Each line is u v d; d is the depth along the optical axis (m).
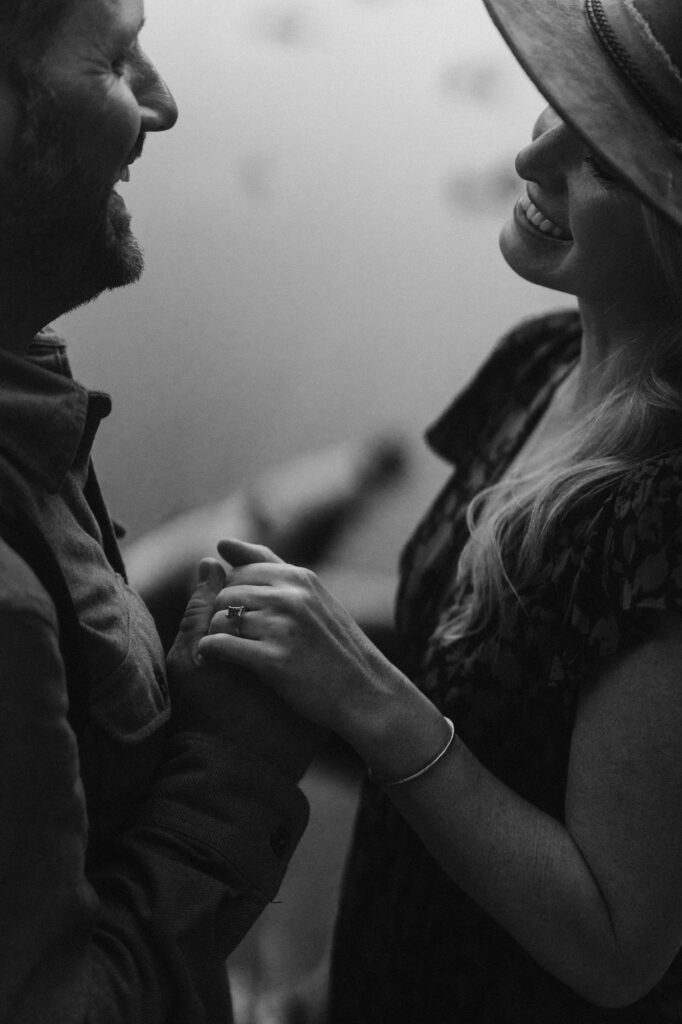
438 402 2.63
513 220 1.23
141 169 2.48
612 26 1.04
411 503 2.60
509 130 2.51
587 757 1.03
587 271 1.14
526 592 1.12
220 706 0.99
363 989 1.29
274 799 0.96
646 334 1.14
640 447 1.09
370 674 1.03
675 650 0.99
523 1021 1.16
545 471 1.18
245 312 2.56
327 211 2.54
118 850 0.92
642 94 1.01
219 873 0.92
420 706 1.05
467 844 1.03
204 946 0.89
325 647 1.00
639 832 1.00
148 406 2.56
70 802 0.78
